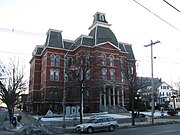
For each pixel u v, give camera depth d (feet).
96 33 185.06
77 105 153.07
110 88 177.06
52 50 182.70
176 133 65.36
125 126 93.66
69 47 191.01
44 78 181.37
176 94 258.57
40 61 204.64
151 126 95.09
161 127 87.81
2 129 87.76
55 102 170.40
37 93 197.47
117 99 175.42
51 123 103.40
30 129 75.66
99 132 79.20
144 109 187.83
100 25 191.11
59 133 76.89
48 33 191.01
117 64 183.32
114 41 191.52
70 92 139.44
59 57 183.83
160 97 269.03
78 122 104.12
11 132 78.43
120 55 193.77
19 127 92.22
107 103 172.65
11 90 107.55
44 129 77.15
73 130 82.07
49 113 138.72
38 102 184.75
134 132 71.51
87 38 183.32
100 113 152.15
